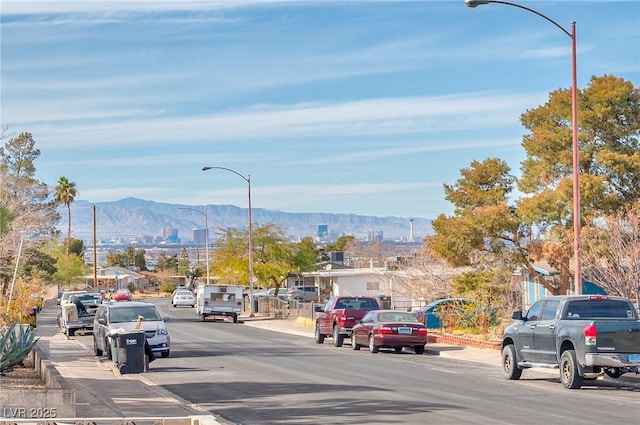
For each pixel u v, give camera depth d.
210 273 86.56
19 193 49.12
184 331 51.22
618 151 41.38
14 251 42.06
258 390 21.38
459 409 17.38
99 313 33.03
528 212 40.16
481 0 26.25
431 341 37.25
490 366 27.83
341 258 113.25
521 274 45.84
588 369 20.73
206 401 19.45
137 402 18.55
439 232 42.88
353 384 22.41
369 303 39.38
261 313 73.62
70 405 15.47
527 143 42.78
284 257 80.25
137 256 189.75
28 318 35.88
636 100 41.44
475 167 43.84
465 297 40.41
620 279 32.56
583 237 34.16
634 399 18.92
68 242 114.31
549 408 17.45
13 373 24.08
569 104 41.62
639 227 33.78
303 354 33.50
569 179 39.53
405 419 16.03
